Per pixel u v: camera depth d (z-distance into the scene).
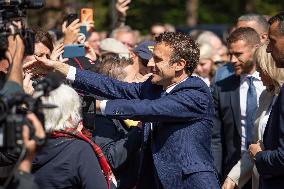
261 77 11.85
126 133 11.98
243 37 14.26
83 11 15.18
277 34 10.45
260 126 12.01
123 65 13.20
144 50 14.34
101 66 13.14
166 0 45.12
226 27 32.06
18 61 8.72
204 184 10.80
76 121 10.15
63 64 11.48
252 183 12.38
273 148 10.55
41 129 8.10
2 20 8.87
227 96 14.43
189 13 45.78
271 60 11.59
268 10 45.22
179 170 10.89
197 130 10.99
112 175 10.46
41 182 10.00
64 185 10.03
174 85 11.18
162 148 11.04
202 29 32.06
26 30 8.89
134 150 11.52
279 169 10.36
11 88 8.58
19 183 8.23
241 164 12.76
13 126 7.90
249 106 14.22
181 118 10.89
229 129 14.38
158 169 10.99
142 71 14.45
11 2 8.90
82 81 11.48
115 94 11.52
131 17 38.47
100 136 11.55
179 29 32.22
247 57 14.23
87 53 15.22
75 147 10.05
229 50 14.43
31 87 10.88
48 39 12.48
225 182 12.82
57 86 8.22
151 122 11.13
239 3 47.81
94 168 10.05
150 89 11.41
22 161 8.21
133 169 11.73
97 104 11.01
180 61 11.04
